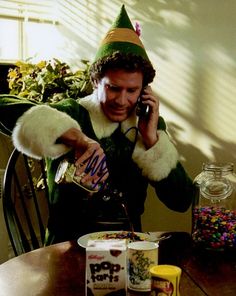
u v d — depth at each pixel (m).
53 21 2.95
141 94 1.73
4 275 1.20
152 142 1.73
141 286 1.01
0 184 2.48
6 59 2.91
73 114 1.73
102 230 1.66
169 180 1.75
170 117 2.17
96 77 1.71
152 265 1.02
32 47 2.96
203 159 1.99
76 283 1.15
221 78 1.85
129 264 1.02
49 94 2.54
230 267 1.29
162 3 2.13
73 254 1.36
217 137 1.90
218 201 1.50
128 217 1.63
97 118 1.75
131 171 1.78
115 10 2.41
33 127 1.51
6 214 1.68
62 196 1.70
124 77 1.62
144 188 1.83
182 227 2.12
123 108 1.69
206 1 1.90
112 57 1.60
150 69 1.70
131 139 1.76
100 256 1.02
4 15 2.84
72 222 1.69
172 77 2.13
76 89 2.49
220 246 1.38
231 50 1.79
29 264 1.28
